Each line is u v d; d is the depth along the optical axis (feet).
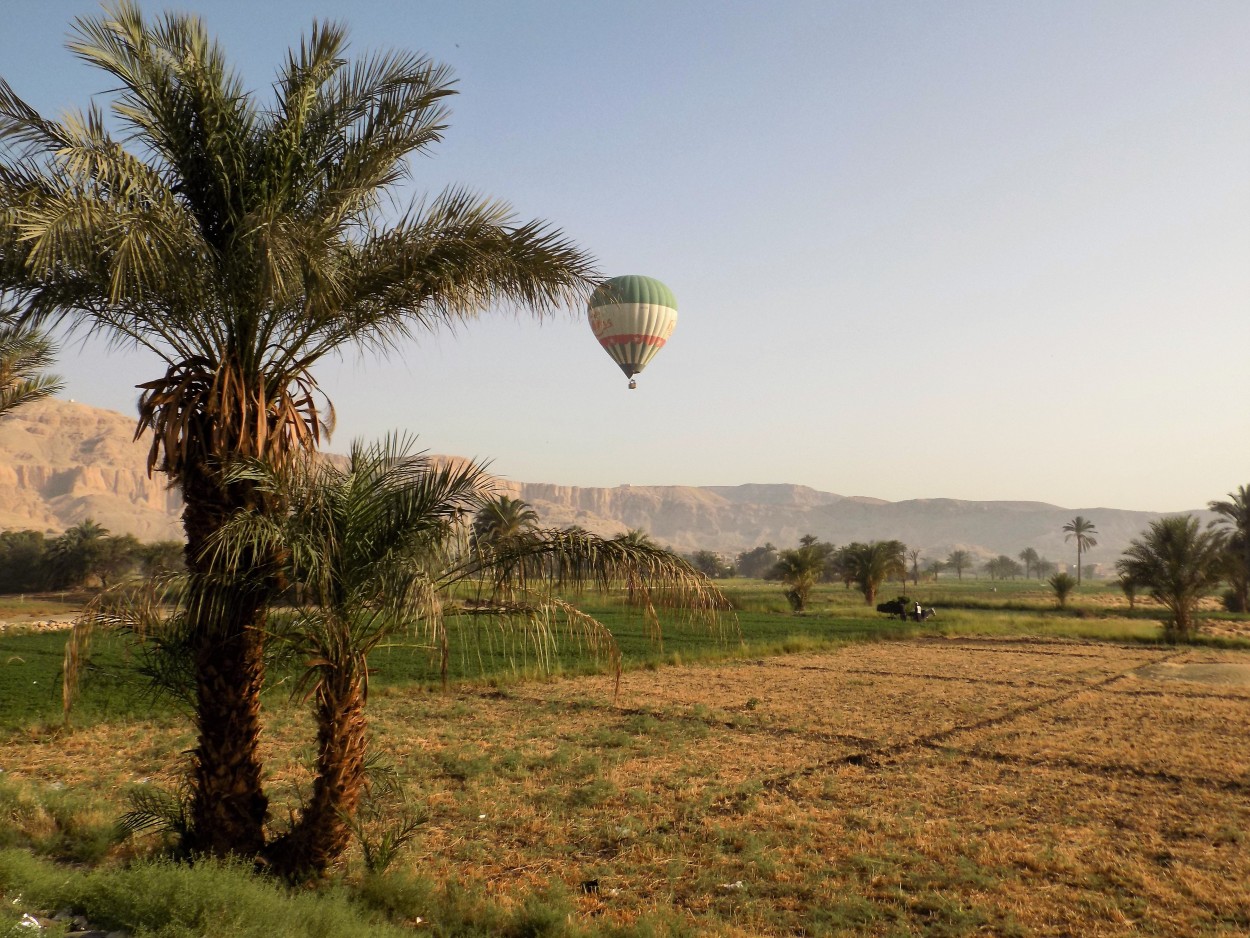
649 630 30.09
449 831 36.37
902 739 56.85
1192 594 139.95
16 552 323.78
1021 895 29.73
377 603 27.68
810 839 35.58
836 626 162.81
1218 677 91.81
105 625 26.58
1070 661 107.86
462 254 29.01
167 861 25.94
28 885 24.29
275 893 24.27
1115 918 27.73
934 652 119.14
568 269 30.17
